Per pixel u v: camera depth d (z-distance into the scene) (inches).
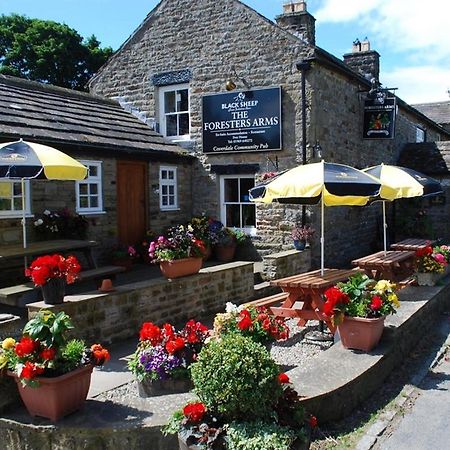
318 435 176.2
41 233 376.2
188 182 527.8
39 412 162.6
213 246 486.3
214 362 142.4
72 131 413.4
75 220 393.4
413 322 281.6
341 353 226.7
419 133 837.2
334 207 506.9
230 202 515.2
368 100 534.3
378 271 357.4
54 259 247.8
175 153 498.9
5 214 354.3
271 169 480.7
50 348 159.3
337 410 188.4
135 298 290.7
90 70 1142.3
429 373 241.8
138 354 194.2
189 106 525.7
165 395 183.5
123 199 459.5
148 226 483.5
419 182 382.0
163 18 536.4
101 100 542.6
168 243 327.9
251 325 203.0
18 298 266.5
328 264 490.3
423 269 369.1
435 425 186.5
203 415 141.9
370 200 381.4
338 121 502.9
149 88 546.6
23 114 396.2
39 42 1074.7
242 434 134.6
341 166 300.0
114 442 155.3
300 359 248.8
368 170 381.7
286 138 472.4
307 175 285.7
